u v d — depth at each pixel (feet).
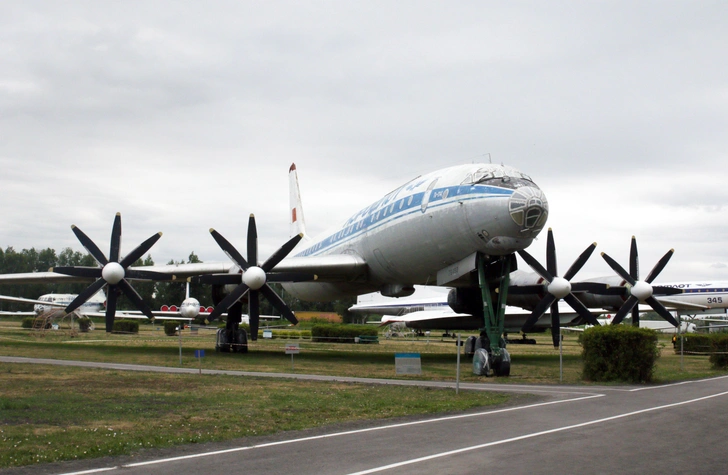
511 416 37.37
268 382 54.19
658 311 87.40
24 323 196.44
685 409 40.57
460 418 36.60
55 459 25.89
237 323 95.50
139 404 40.81
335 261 86.07
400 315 244.22
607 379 59.47
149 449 28.02
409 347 126.11
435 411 39.19
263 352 98.07
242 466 24.90
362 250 87.04
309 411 38.73
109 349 96.02
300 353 98.02
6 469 24.27
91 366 66.74
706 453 27.37
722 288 191.42
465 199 65.46
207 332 206.59
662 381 60.49
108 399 42.88
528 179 65.77
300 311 407.23
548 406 41.70
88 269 81.56
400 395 46.62
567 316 153.17
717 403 43.68
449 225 67.41
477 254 67.62
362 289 98.02
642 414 38.32
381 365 74.54
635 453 27.30
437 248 70.85
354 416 37.14
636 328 60.54
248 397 44.47
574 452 27.43
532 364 79.97
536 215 61.82
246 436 31.04
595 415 37.86
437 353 103.50
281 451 27.63
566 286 77.36
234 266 81.41
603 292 86.74
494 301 77.46
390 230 77.82
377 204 85.66
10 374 57.36
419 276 79.97
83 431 31.58
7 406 39.04
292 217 152.87
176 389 48.65
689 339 110.01
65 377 55.77
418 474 23.66
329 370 67.46
